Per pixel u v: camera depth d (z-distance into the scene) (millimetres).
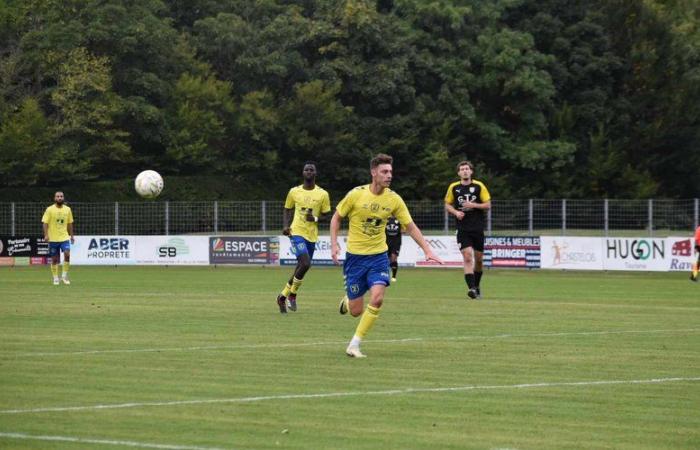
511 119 140500
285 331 34906
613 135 143625
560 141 137500
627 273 80000
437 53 137250
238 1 139000
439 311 42719
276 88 130250
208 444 18234
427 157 128625
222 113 122625
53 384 24188
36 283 62469
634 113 145875
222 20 129125
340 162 129000
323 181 129875
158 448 17906
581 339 33062
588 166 137500
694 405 21953
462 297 51250
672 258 77000
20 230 91688
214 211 90250
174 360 27984
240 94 128875
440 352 29750
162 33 116875
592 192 138000
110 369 26391
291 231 42594
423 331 35156
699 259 69188
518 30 144125
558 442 18547
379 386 24062
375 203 28672
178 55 122312
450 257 82500
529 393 23250
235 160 124500
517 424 20000
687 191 148625
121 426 19641
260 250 85375
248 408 21438
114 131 109438
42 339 32594
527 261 80375
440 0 138750
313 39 129125
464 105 134000
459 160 130125
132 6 117438
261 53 127625
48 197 109000
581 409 21469
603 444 18406
